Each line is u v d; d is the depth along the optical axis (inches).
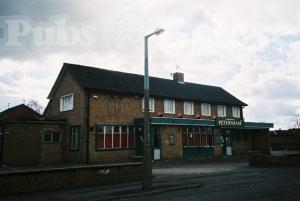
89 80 1091.9
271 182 572.4
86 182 584.1
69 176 562.3
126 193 482.3
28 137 1031.0
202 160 1170.6
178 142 1171.9
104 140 1051.9
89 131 1020.5
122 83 1178.6
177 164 1011.3
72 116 1088.2
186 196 455.5
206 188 524.1
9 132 1013.8
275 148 1959.9
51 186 537.6
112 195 471.2
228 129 1382.9
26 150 1021.2
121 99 1119.6
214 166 923.4
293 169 799.1
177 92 1330.0
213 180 616.4
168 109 1258.6
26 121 1029.8
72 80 1112.2
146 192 486.3
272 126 1455.5
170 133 1151.6
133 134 1131.3
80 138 1032.2
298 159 950.4
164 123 1099.9
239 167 878.4
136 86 1206.3
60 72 1168.8
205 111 1387.8
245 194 454.9
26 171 513.0
